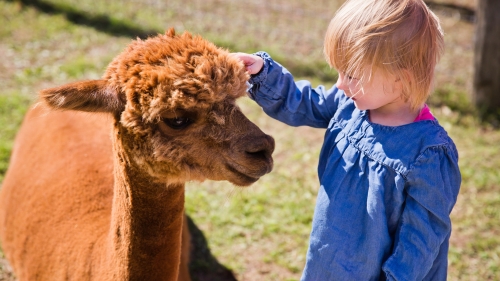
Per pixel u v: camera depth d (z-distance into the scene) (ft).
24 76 23.90
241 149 8.18
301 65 26.30
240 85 8.18
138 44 8.51
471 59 28.07
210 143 8.20
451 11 33.86
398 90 7.82
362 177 8.21
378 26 7.42
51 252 10.78
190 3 33.37
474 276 14.83
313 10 33.81
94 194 11.16
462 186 18.21
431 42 7.63
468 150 20.29
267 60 9.12
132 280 8.92
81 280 9.85
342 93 9.20
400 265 7.94
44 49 26.58
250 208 17.24
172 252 9.00
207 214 17.03
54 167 12.27
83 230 10.43
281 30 30.50
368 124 8.31
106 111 8.41
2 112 20.95
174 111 7.94
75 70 24.57
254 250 15.93
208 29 29.81
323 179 8.63
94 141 12.67
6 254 13.08
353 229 8.29
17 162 13.55
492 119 22.65
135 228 8.70
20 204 12.42
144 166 8.36
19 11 30.01
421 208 7.82
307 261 8.77
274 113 9.50
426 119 8.06
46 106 7.97
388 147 7.99
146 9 31.89
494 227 16.56
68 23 29.22
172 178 8.40
